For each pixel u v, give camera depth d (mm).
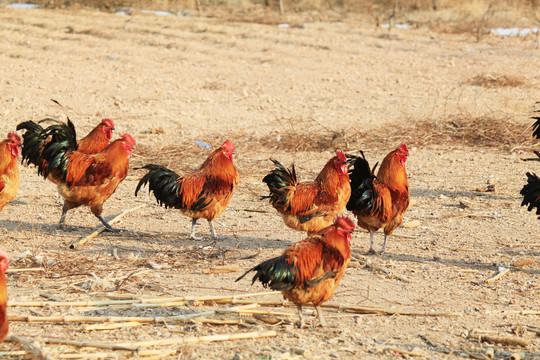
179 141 34906
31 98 43188
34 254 19031
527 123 37719
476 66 54719
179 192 20391
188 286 17078
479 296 16859
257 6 85812
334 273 14102
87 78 50344
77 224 22938
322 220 19359
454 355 13414
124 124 37750
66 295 16078
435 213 24688
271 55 60062
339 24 75938
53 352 12727
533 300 16562
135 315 14961
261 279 13828
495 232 22328
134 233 22047
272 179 19516
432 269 18906
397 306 16047
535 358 13289
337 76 52281
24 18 74938
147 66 55219
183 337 13742
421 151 33938
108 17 77812
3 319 11180
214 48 62656
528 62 55625
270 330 14477
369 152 33375
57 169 20953
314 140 35188
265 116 40656
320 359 12961
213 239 21547
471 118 38656
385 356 13258
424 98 44531
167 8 84938
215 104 43625
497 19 77125
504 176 29547
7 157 19422
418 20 78250
